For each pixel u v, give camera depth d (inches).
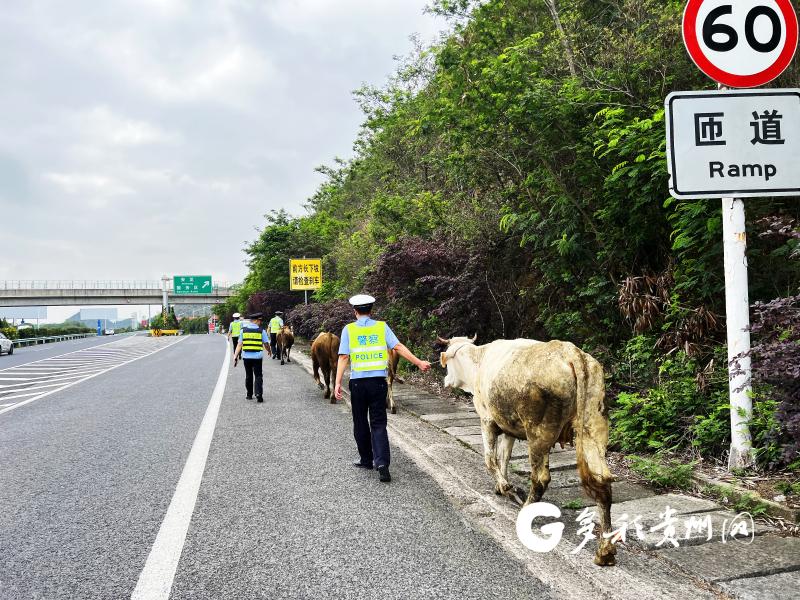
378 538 169.9
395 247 494.3
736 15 203.9
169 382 598.9
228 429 335.3
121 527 183.6
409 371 542.6
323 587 140.4
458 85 367.6
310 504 201.5
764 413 205.5
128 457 275.0
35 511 200.8
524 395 159.3
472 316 433.1
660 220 319.6
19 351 1505.9
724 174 200.8
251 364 449.7
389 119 857.5
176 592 139.6
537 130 347.9
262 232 1451.8
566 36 378.0
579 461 148.0
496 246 455.5
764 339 180.9
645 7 336.5
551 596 133.4
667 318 302.2
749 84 204.5
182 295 2817.4
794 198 261.1
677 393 258.2
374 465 230.5
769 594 125.2
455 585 139.9
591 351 361.4
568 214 368.8
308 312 1004.6
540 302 427.2
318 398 463.5
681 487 200.5
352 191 1275.8
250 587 141.3
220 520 187.3
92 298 2549.2
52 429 352.8
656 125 283.0
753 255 261.9
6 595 139.9
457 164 420.2
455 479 226.7
